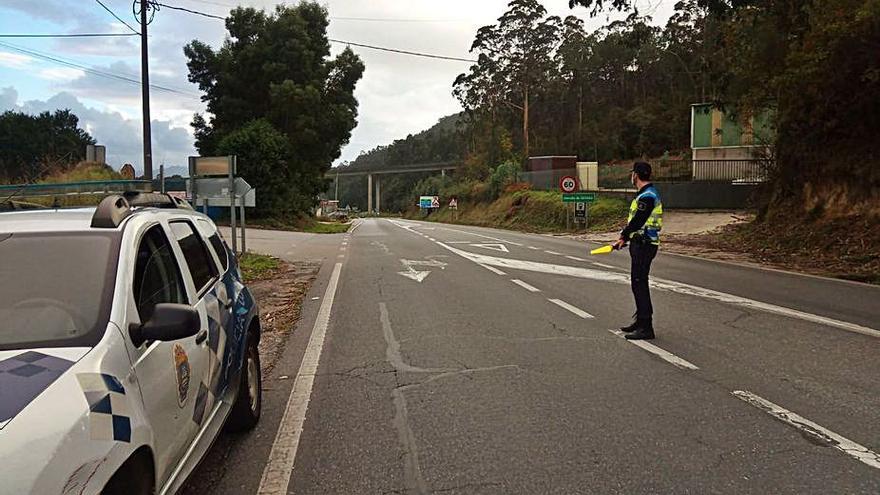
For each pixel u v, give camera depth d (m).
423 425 5.48
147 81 21.39
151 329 3.40
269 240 29.33
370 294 12.61
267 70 45.12
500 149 75.94
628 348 7.84
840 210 19.22
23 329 3.26
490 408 5.82
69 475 2.48
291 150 43.84
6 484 2.30
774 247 19.66
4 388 2.70
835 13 16.55
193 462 3.77
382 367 7.30
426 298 11.86
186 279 4.50
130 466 2.96
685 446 4.89
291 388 6.70
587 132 77.31
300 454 4.98
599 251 8.54
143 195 4.92
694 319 9.45
